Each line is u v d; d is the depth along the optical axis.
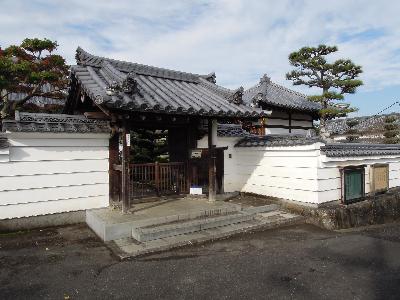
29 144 7.85
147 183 9.80
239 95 9.95
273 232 8.18
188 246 6.95
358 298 4.70
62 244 6.93
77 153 8.53
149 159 14.39
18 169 7.73
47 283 5.12
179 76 11.20
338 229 8.88
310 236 7.91
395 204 11.22
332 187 9.73
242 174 11.90
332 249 6.92
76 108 10.45
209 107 8.95
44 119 8.27
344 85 17.88
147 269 5.68
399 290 4.96
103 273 5.50
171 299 4.65
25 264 5.86
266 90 20.08
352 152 10.27
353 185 10.12
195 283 5.15
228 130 12.05
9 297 4.66
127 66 10.07
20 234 7.59
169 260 6.11
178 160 11.04
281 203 10.26
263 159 11.05
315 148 9.32
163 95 8.89
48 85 17.94
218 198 11.09
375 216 10.25
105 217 7.77
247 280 5.27
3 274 5.44
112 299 4.65
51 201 8.18
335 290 4.95
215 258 6.25
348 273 5.62
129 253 6.26
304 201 9.65
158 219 7.70
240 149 11.96
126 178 8.14
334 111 17.88
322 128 20.00
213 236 7.42
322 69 18.38
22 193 7.80
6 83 11.95
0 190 7.52
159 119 8.57
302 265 5.96
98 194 8.86
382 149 12.70
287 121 18.88
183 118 9.08
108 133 8.84
